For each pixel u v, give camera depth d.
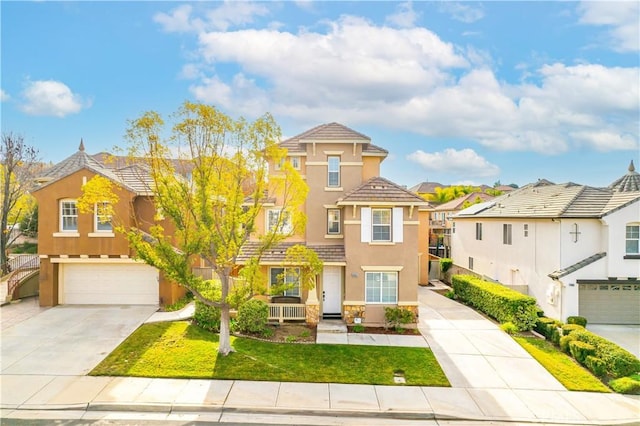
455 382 12.30
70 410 10.28
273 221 19.23
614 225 17.67
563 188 21.89
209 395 11.02
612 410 10.88
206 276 20.77
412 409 10.60
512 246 23.09
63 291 19.45
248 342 15.02
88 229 18.70
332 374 12.53
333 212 20.33
